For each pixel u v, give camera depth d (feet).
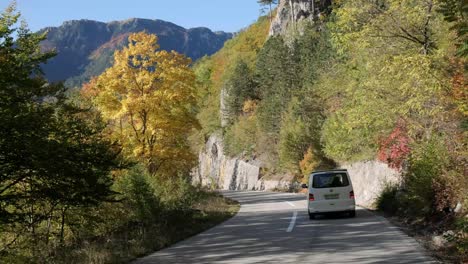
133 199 56.65
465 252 30.09
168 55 93.61
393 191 64.69
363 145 104.17
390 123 63.98
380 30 59.62
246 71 315.37
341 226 51.08
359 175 108.17
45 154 30.53
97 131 39.78
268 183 216.54
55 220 50.39
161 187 68.64
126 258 36.78
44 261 38.34
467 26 24.32
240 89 310.86
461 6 23.75
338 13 61.72
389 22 59.00
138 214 56.59
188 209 64.54
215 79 422.00
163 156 88.43
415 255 31.94
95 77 96.27
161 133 90.22
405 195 54.39
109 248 40.50
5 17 38.88
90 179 34.19
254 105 295.69
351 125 64.85
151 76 91.35
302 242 41.11
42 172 31.63
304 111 187.11
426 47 58.03
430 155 49.37
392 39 60.95
